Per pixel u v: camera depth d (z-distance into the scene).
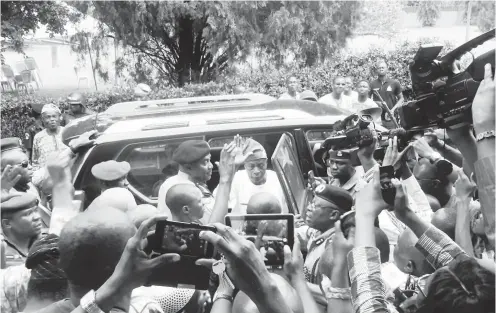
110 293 2.25
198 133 6.07
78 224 2.45
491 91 2.40
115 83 18.52
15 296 3.53
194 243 2.49
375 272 2.36
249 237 2.85
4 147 5.36
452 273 2.23
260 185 5.56
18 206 4.29
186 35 18.44
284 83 16.08
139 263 2.27
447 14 23.56
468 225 3.49
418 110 3.08
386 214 4.66
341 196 3.81
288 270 2.80
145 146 6.04
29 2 19.30
